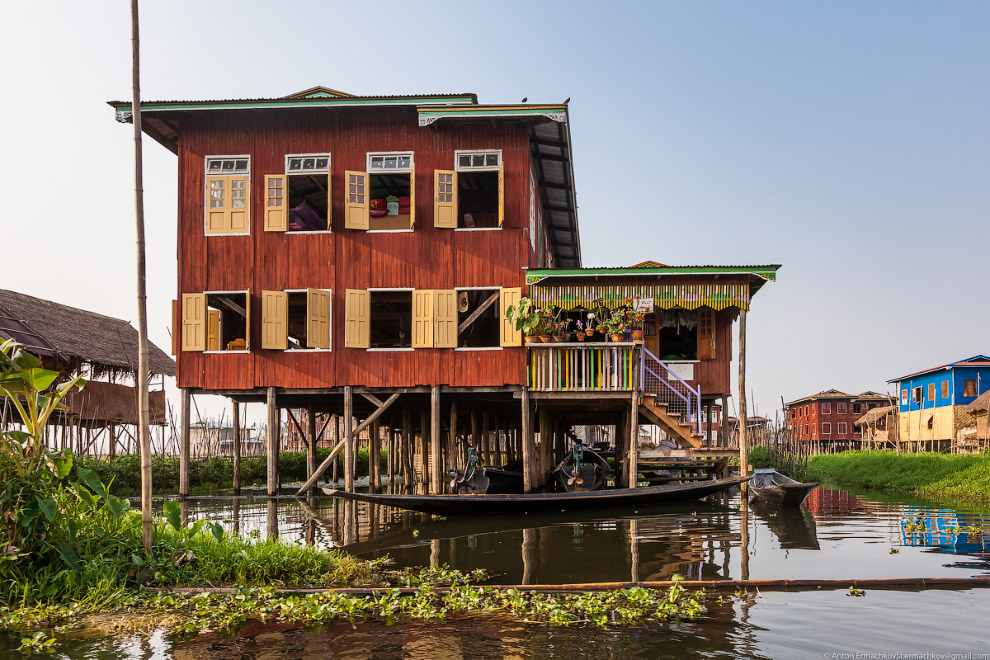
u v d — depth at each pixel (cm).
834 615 639
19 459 698
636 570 866
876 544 1049
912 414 4234
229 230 1748
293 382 1725
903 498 1938
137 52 766
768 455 3005
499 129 1733
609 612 657
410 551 1025
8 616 636
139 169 761
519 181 1723
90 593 684
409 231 1734
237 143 1762
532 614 652
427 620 641
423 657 546
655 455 1583
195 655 555
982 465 2073
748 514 1416
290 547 870
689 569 866
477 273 1716
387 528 1273
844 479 2919
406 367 1712
